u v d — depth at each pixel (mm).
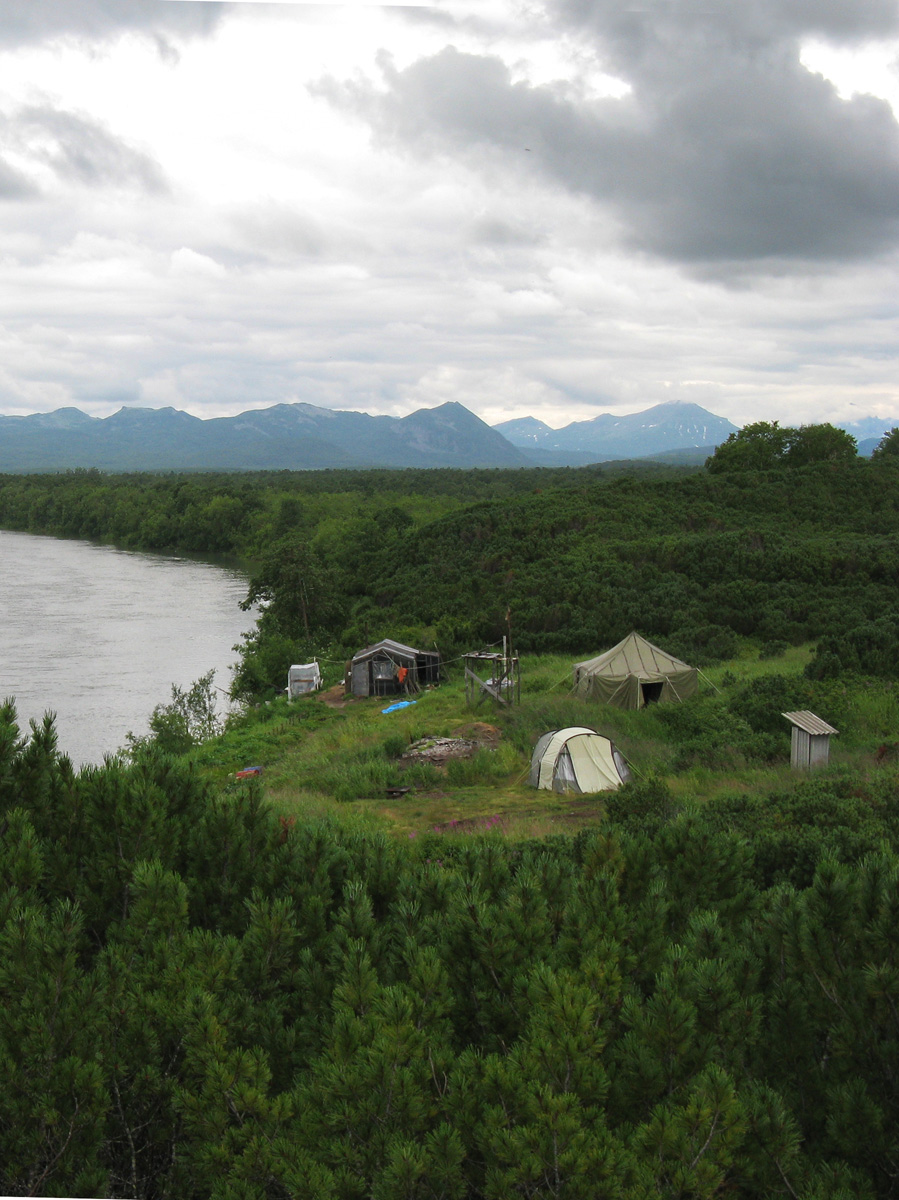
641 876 6445
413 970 4938
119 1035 4578
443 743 22828
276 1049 4883
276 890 6324
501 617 40812
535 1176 3762
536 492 71000
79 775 6914
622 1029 4812
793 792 13562
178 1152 4367
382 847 6871
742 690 24641
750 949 5465
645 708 25547
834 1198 3945
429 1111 4168
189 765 7598
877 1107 4383
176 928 5492
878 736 20969
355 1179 3891
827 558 43781
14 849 5742
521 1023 4828
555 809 16969
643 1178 3750
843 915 5078
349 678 35531
